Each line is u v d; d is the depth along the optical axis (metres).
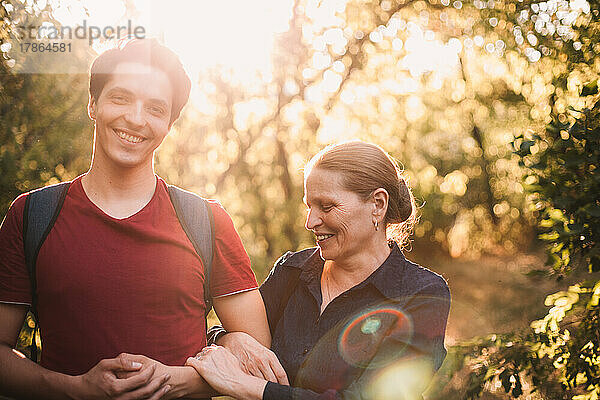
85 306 2.01
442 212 17.38
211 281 2.21
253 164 10.39
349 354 2.04
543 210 2.93
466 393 3.48
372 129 12.48
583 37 3.27
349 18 12.00
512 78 7.13
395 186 2.13
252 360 2.11
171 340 2.06
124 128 2.03
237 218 9.41
